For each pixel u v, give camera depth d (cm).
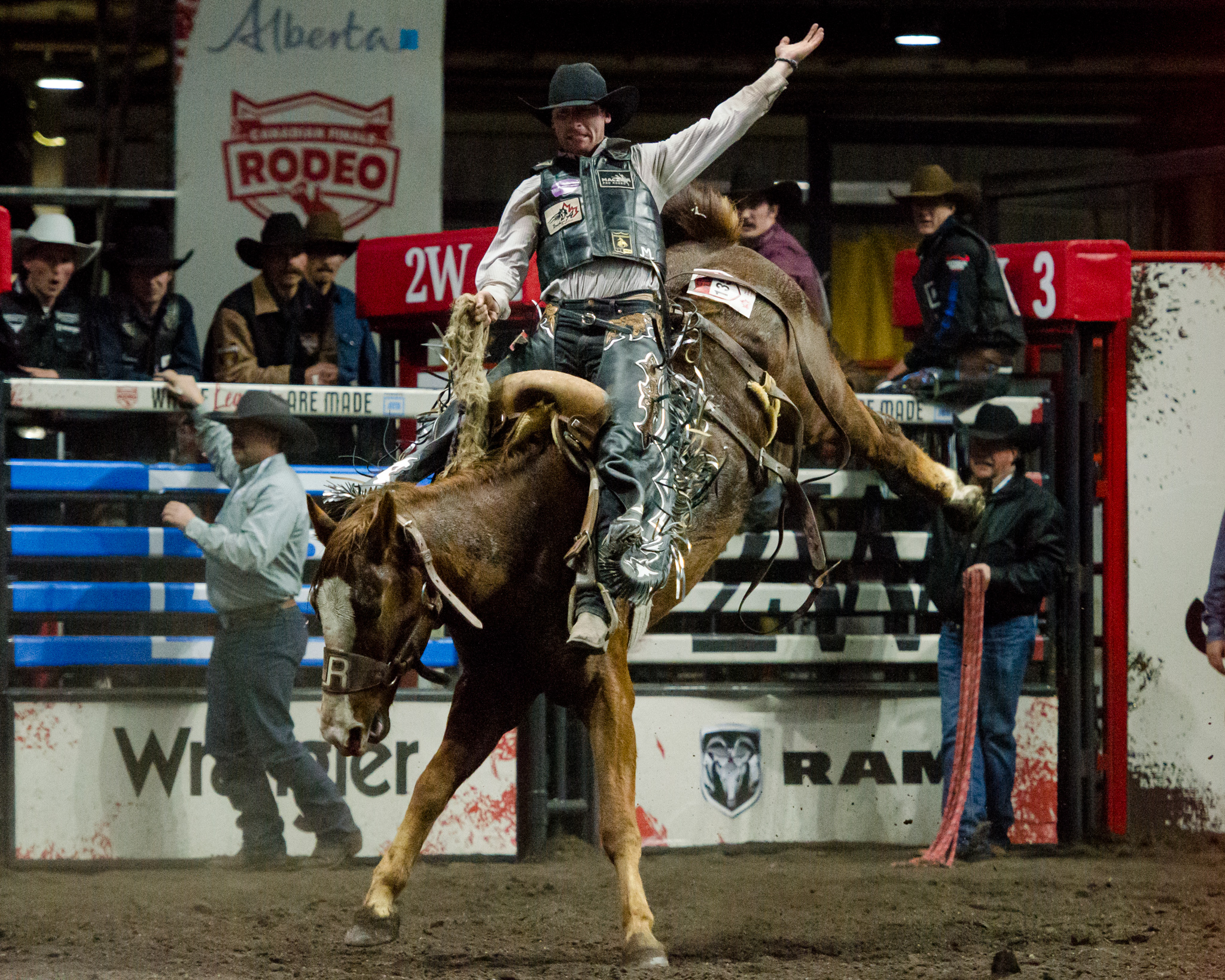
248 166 3231
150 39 4097
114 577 2536
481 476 1684
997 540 2431
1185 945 1764
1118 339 2644
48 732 2312
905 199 2636
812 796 2495
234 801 2303
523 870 2328
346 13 3253
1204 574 2647
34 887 2152
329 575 1565
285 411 2294
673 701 2464
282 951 1733
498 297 1762
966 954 1730
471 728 1764
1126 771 2616
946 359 2556
